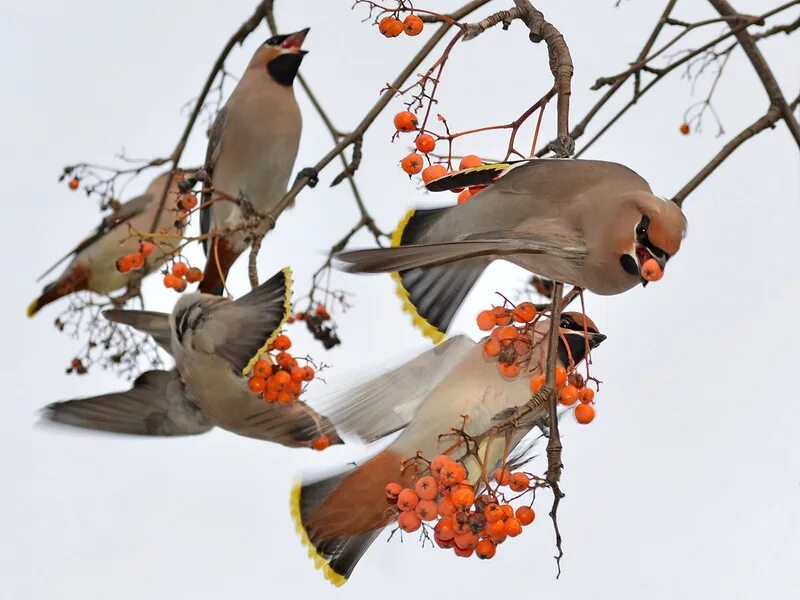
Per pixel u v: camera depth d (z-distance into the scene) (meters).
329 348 10.88
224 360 9.41
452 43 8.05
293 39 12.56
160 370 10.29
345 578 9.07
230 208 12.44
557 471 7.35
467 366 9.20
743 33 9.98
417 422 9.12
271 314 8.88
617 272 7.94
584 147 10.27
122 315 9.94
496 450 9.11
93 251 12.69
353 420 9.39
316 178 9.43
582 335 9.35
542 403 7.51
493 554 7.56
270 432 9.95
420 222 8.49
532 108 8.32
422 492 7.57
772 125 9.57
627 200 7.96
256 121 12.29
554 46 8.27
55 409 10.19
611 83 10.15
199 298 9.23
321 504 9.15
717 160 9.34
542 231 7.95
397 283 8.64
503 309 8.33
